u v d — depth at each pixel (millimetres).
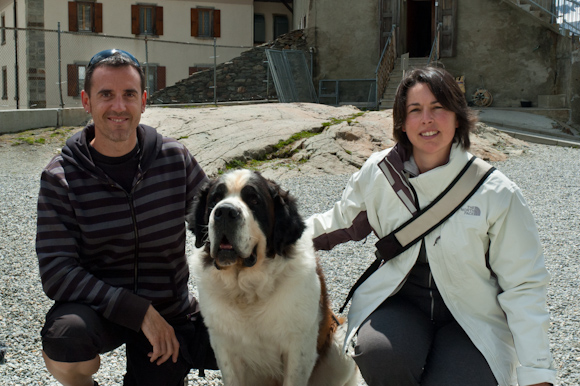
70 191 2896
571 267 5906
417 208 2842
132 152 3037
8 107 27672
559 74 19562
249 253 2846
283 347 3053
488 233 2723
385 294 2902
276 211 3045
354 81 21453
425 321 2854
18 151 12375
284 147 12008
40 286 5383
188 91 21703
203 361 3367
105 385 3611
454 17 20297
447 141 2775
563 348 4086
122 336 3062
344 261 6082
